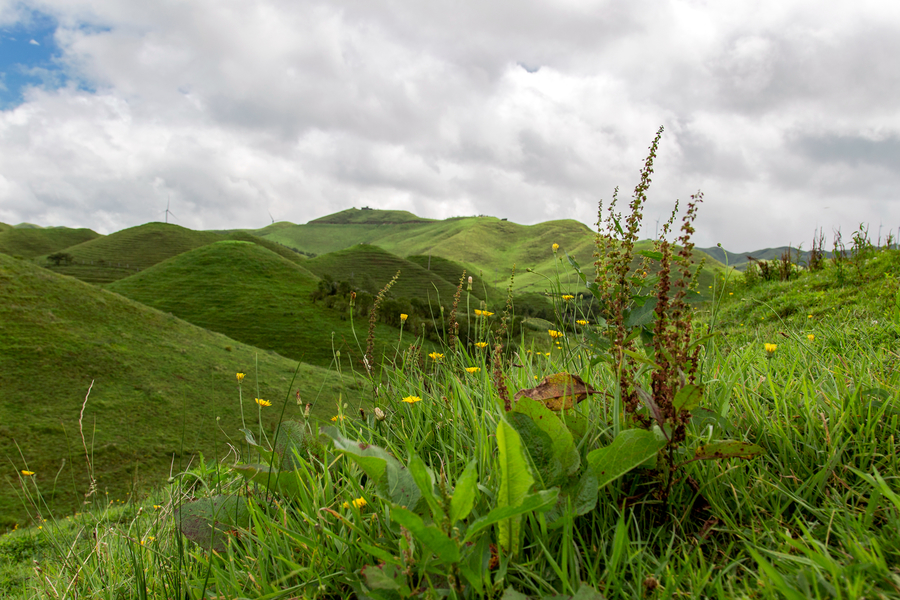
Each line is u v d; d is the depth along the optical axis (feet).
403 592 3.54
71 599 5.13
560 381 5.37
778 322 16.17
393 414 7.07
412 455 3.48
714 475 4.84
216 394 110.83
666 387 4.81
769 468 5.21
